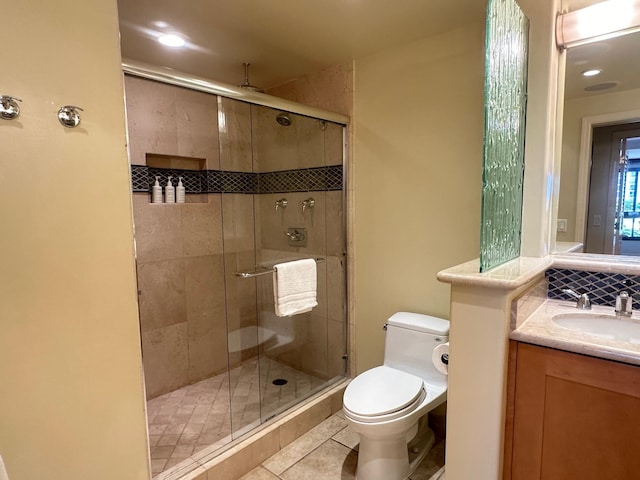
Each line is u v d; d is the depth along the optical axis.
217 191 2.71
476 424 1.25
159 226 2.50
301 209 2.61
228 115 2.52
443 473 1.81
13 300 1.03
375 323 2.42
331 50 2.22
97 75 1.17
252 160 2.66
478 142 1.91
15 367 1.05
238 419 2.13
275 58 2.34
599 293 1.56
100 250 1.20
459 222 2.01
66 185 1.12
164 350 2.56
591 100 1.58
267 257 2.68
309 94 2.64
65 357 1.14
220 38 2.04
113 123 1.21
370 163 2.35
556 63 1.59
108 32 1.19
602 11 1.46
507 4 1.30
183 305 2.65
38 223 1.07
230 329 2.72
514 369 1.22
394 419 1.59
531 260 1.53
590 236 1.63
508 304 1.18
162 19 1.84
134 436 1.32
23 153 1.03
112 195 1.22
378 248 2.36
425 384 1.92
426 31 1.97
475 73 1.89
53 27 1.07
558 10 1.55
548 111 1.56
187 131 2.56
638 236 1.54
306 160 2.57
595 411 1.11
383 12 1.77
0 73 0.98
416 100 2.12
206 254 2.74
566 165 1.65
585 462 1.14
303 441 2.11
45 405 1.11
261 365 2.71
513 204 1.52
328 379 2.60
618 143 1.55
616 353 1.05
